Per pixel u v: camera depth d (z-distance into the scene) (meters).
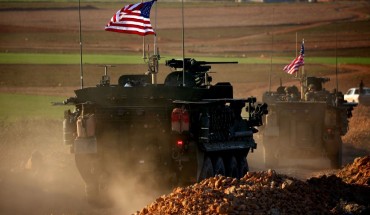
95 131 57.75
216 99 60.62
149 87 57.97
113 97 58.12
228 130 63.69
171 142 57.41
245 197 42.91
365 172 60.28
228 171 65.94
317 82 96.38
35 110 136.62
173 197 43.38
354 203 47.81
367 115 141.25
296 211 43.25
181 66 66.00
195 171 57.66
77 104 58.94
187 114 56.09
